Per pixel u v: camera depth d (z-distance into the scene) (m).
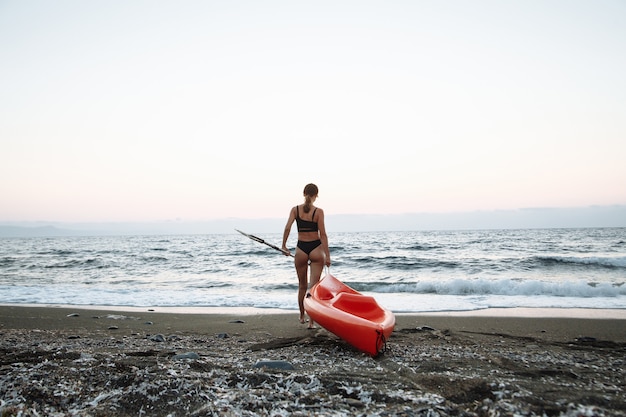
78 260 21.58
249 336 5.66
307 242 5.68
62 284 13.44
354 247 26.80
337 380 3.14
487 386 2.98
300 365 3.79
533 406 2.60
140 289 11.84
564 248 25.36
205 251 26.52
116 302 9.55
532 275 14.14
